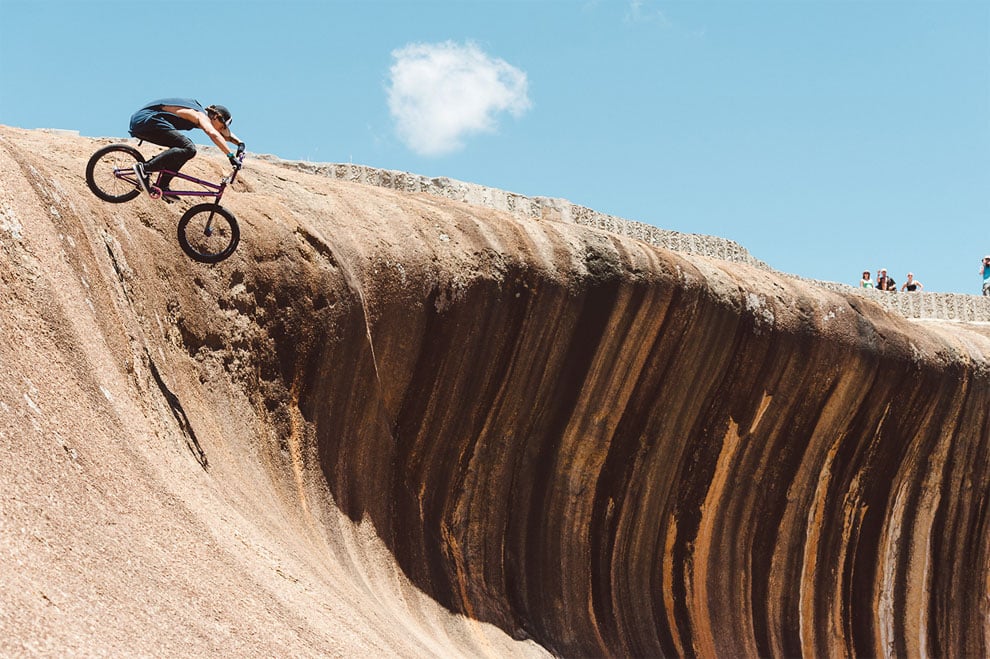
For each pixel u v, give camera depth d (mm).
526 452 16328
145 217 11336
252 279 12375
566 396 16469
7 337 7336
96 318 9141
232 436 11195
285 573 9000
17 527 5859
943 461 20891
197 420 10547
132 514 7383
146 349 10102
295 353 12727
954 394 20672
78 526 6516
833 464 19516
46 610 5336
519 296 15680
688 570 18062
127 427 8492
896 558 20594
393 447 14469
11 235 8273
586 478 16828
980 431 21281
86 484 7055
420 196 16438
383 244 14484
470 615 14383
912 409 20188
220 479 10016
